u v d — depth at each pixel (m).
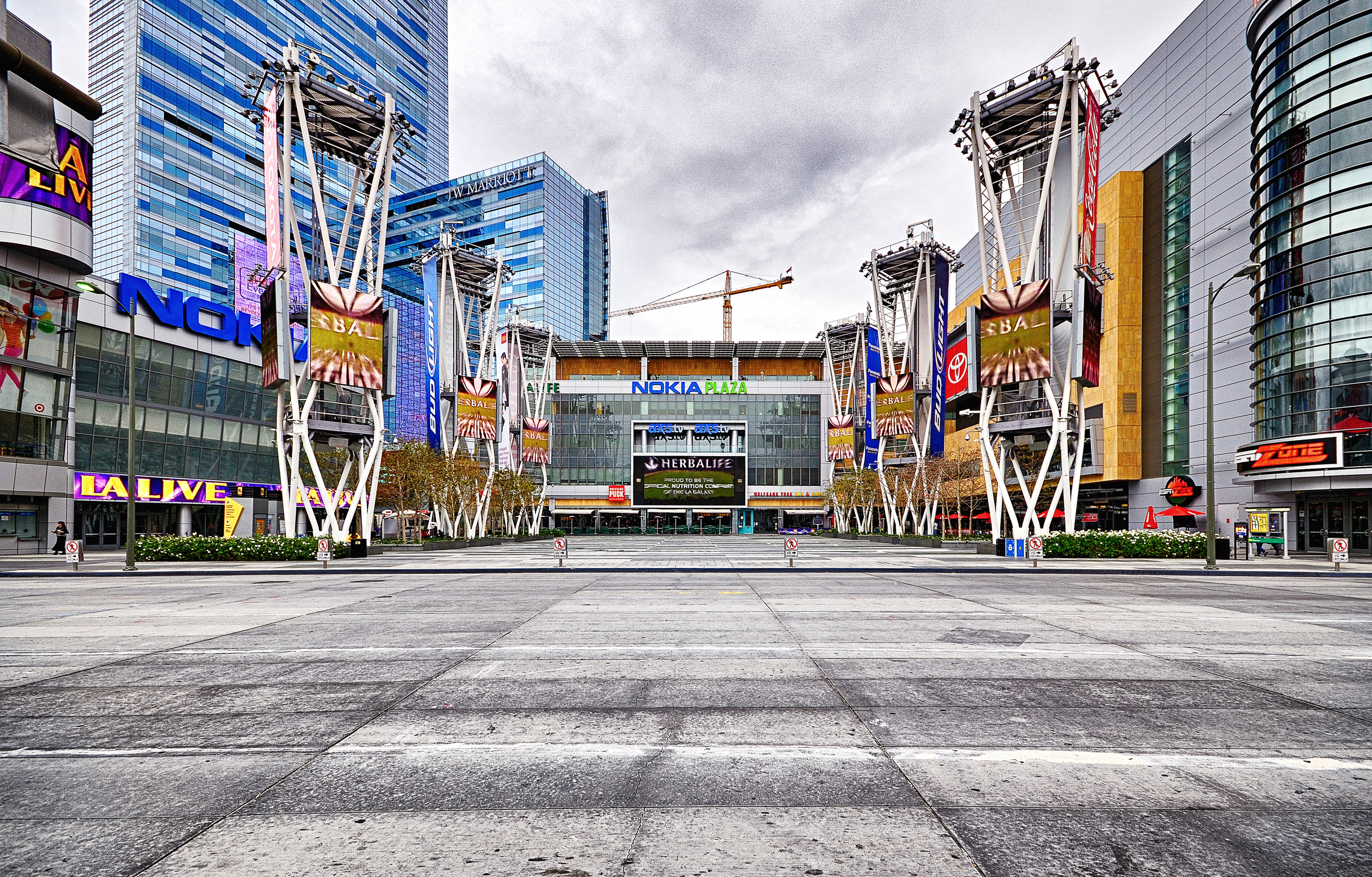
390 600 16.11
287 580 22.12
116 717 6.54
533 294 141.38
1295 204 35.38
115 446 44.44
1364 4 33.12
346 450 39.03
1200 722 6.28
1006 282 31.53
